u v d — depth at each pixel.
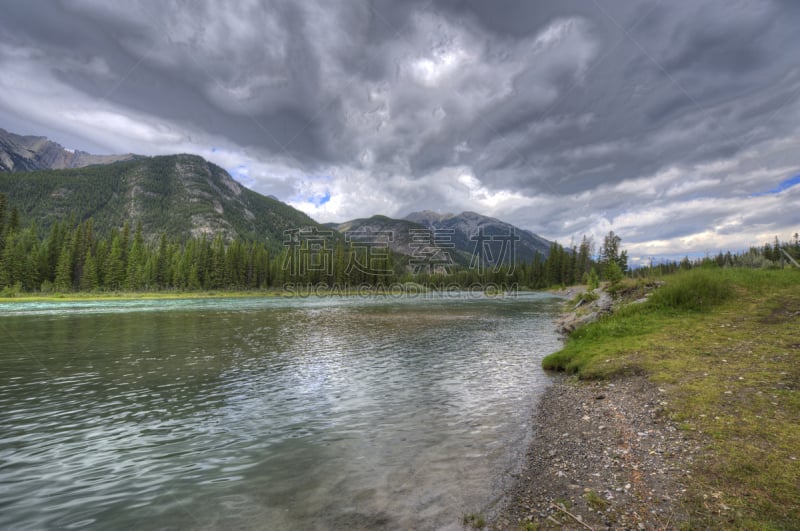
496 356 23.33
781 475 6.20
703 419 9.12
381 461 9.12
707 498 6.08
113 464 9.17
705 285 22.88
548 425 11.18
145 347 26.27
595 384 14.62
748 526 5.17
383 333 34.34
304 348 26.39
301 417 12.54
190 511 7.05
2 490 7.97
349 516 6.73
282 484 8.05
